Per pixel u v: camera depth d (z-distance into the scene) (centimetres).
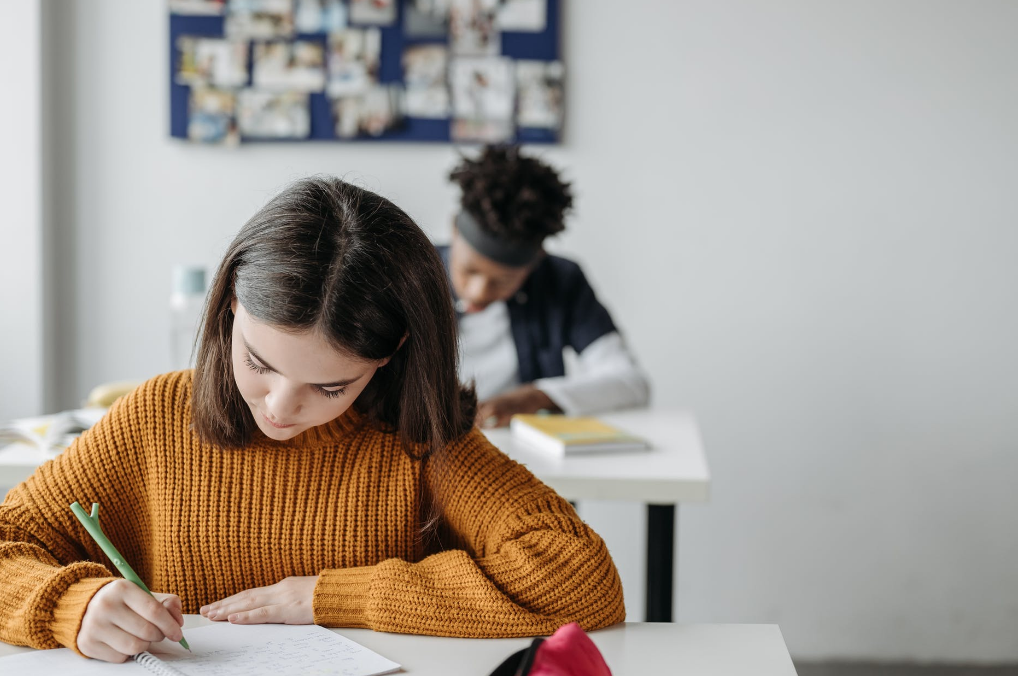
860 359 242
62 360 246
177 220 242
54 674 72
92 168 242
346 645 79
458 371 94
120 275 244
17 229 232
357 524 96
